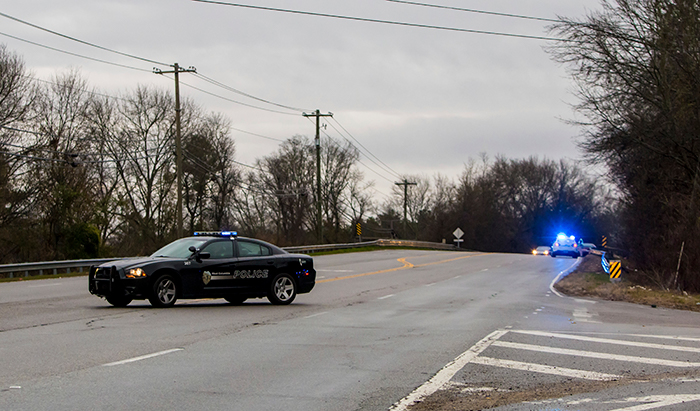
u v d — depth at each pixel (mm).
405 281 25859
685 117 24797
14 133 40062
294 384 7172
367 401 6480
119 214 49562
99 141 51938
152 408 6008
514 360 8898
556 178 105250
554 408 6344
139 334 10688
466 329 12102
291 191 79562
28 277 28359
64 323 12000
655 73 26172
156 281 14367
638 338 11258
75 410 5875
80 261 31078
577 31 26625
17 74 40094
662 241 27891
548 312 15742
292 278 16469
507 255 55219
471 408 6309
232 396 6559
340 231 81938
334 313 14609
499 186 103625
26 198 40688
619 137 27406
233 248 15695
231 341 10164
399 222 106812
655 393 7016
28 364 7988
